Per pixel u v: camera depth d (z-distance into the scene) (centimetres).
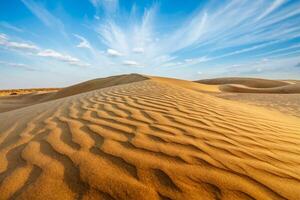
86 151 199
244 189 147
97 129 267
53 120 325
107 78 3038
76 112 377
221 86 3600
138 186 146
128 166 171
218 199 136
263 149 228
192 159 188
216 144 229
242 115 429
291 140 281
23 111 508
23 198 135
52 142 224
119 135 244
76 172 162
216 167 175
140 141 226
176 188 145
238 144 236
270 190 148
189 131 268
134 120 311
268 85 4662
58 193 139
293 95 1639
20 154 198
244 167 178
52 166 171
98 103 470
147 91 700
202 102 538
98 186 145
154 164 176
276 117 563
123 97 554
